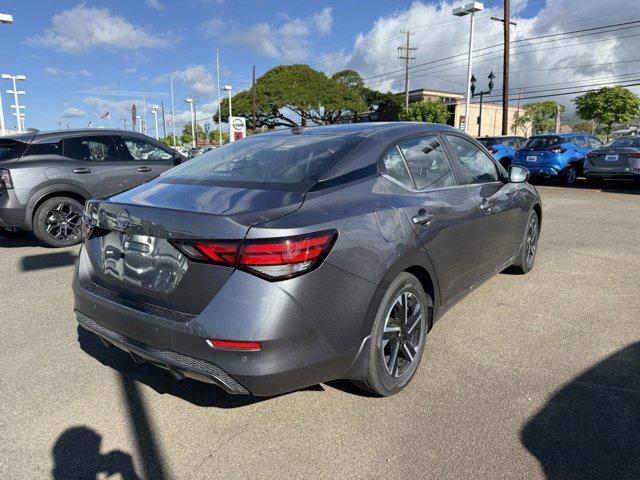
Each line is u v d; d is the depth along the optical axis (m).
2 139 6.74
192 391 3.02
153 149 7.93
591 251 6.20
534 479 2.21
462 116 47.91
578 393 2.90
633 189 12.90
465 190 3.62
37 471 2.32
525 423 2.62
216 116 56.16
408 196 2.99
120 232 2.61
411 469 2.29
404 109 39.94
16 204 6.46
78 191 6.90
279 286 2.18
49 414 2.78
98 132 7.34
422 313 3.04
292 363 2.25
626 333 3.73
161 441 2.54
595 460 2.32
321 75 50.50
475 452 2.40
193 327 2.24
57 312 4.38
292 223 2.25
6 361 3.42
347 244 2.41
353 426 2.62
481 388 2.98
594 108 36.53
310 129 3.55
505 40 22.72
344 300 2.40
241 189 2.63
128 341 2.56
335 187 2.63
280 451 2.44
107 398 2.94
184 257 2.32
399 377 2.90
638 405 2.76
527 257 5.13
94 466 2.36
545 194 12.19
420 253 2.88
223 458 2.40
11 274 5.60
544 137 14.43
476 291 4.72
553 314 4.13
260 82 49.81
